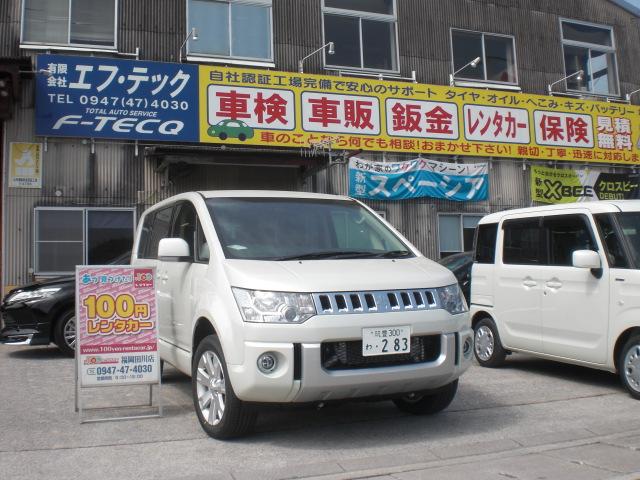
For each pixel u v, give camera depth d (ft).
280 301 14.24
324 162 40.70
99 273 17.92
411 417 17.76
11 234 37.32
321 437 15.92
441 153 47.24
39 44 38.96
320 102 44.01
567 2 54.44
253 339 14.12
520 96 50.65
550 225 23.35
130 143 39.83
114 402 20.02
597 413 18.26
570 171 51.90
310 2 45.37
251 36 43.57
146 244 23.24
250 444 15.39
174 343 19.06
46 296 29.37
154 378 17.99
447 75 48.80
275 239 17.26
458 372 15.56
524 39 52.26
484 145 48.78
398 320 14.62
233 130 41.68
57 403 19.97
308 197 19.63
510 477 12.85
